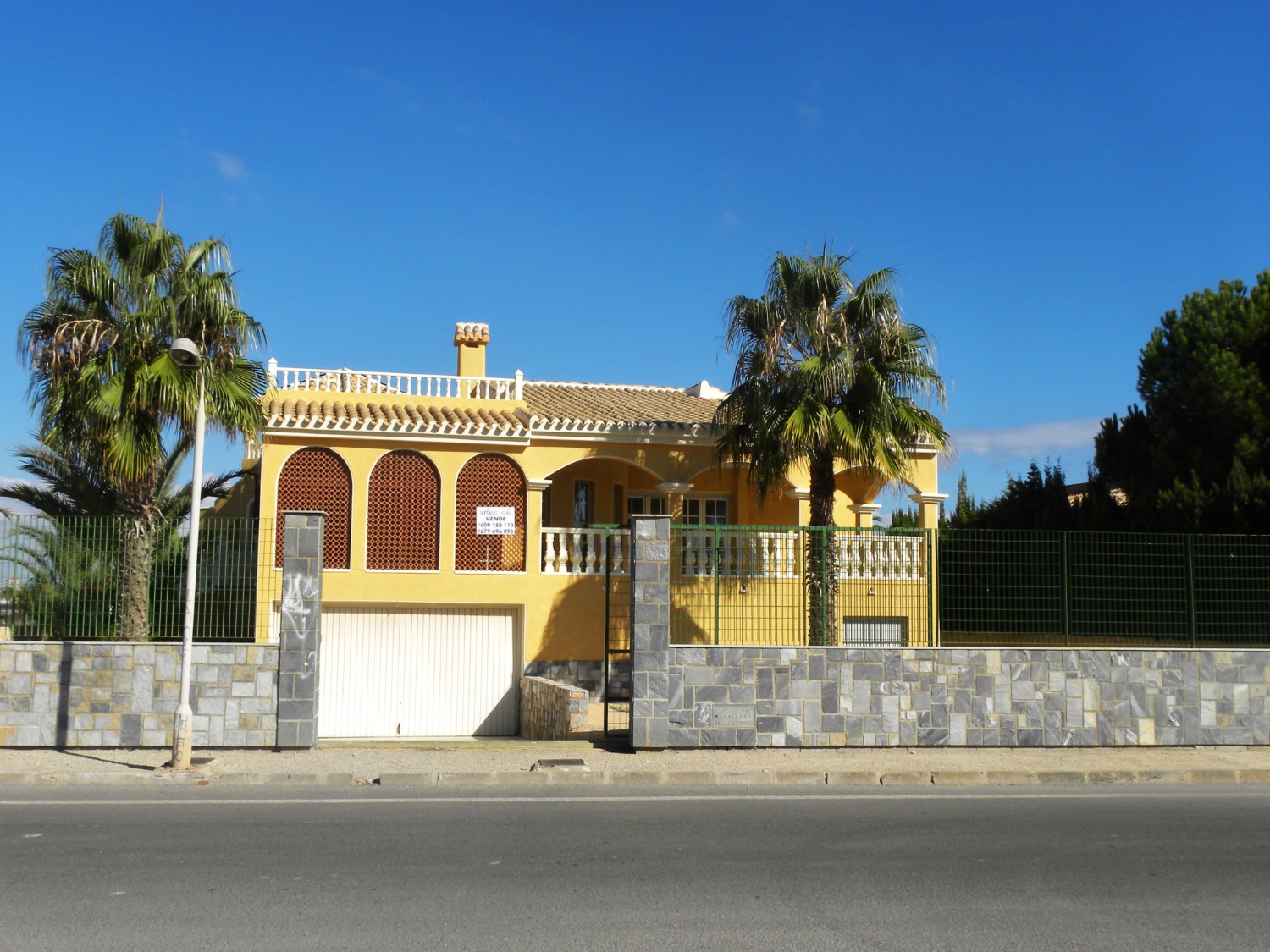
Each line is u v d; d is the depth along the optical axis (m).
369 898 7.18
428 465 22.00
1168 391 28.64
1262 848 9.03
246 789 11.67
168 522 15.52
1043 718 14.78
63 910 6.86
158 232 17.38
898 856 8.54
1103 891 7.56
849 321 19.47
